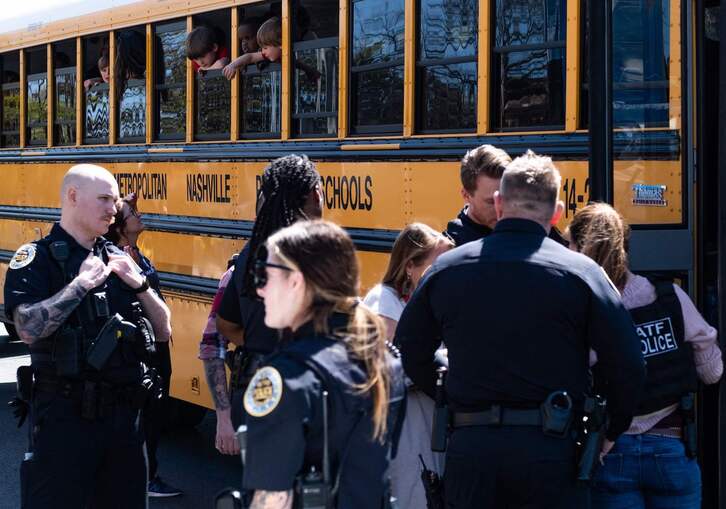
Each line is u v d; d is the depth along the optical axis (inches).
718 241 155.4
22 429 309.7
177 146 272.7
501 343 126.4
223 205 257.0
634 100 170.4
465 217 163.6
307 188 133.3
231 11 254.1
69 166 319.3
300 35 234.8
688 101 172.9
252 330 131.1
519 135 186.5
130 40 288.8
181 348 272.8
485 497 127.1
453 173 197.6
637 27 170.6
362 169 217.8
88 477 156.2
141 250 290.4
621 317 126.9
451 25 200.1
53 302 151.2
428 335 135.9
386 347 102.6
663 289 146.1
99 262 155.4
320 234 99.4
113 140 299.4
